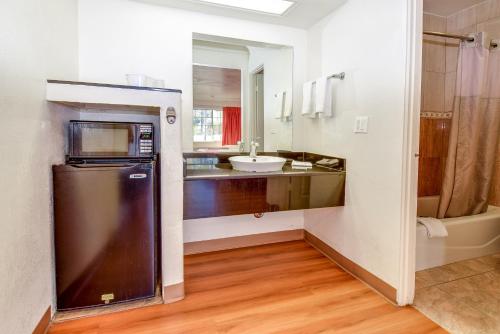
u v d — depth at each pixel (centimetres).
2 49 106
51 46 153
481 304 172
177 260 173
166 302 172
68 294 156
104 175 155
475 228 235
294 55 261
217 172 197
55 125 157
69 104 163
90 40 203
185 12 224
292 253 250
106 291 162
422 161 283
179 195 169
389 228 174
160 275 184
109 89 153
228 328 151
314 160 250
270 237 273
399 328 151
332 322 156
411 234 166
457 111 238
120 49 210
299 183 198
